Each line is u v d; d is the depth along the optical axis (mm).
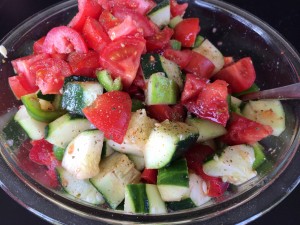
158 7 241
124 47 208
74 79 213
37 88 231
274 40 248
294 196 241
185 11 273
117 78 206
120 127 198
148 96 211
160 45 228
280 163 208
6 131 220
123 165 204
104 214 194
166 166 198
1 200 240
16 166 209
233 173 205
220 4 266
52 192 201
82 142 202
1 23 297
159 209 196
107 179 200
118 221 192
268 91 230
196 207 198
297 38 295
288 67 238
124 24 210
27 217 235
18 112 227
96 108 198
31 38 251
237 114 222
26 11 304
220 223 194
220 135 216
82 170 199
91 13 220
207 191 204
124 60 207
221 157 204
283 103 225
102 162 208
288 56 240
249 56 265
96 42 214
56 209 199
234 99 233
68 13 262
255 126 213
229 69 244
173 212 195
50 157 216
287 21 304
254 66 262
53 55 225
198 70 237
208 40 269
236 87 245
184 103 216
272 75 248
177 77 221
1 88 230
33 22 253
